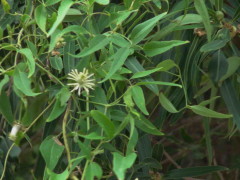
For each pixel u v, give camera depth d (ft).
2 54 4.27
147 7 4.13
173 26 3.82
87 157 3.14
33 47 3.54
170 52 4.08
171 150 5.75
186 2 3.74
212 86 4.21
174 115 4.16
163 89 4.20
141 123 3.49
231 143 6.34
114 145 3.83
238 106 3.88
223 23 3.89
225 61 3.82
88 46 3.40
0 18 4.10
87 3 3.41
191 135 6.25
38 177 4.10
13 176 4.25
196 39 3.95
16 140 3.60
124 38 3.50
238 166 5.12
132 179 4.11
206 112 3.55
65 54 3.74
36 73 3.90
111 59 3.43
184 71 3.99
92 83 3.37
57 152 3.39
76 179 3.21
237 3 4.12
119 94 3.89
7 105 3.65
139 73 3.38
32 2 3.88
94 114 3.17
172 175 4.25
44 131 3.99
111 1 4.28
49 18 3.54
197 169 4.26
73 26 3.40
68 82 3.47
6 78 3.36
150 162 4.06
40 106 3.73
